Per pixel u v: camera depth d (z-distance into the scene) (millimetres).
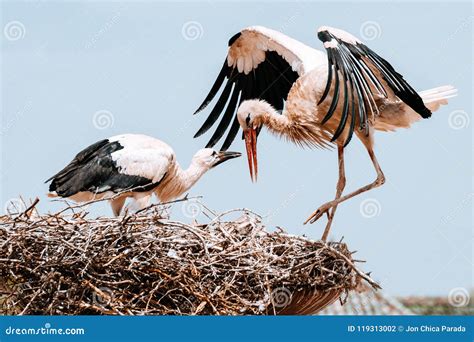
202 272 9898
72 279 9570
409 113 12586
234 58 14023
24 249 9539
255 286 10039
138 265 9664
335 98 11109
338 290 10406
